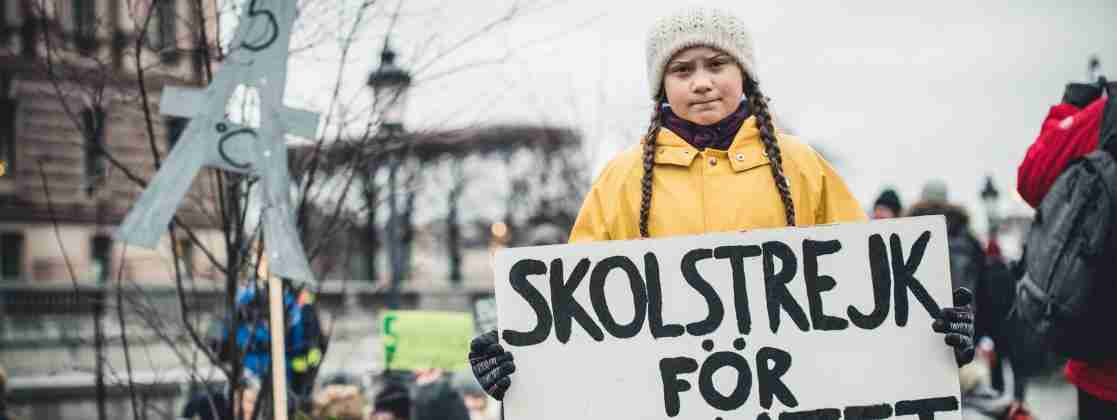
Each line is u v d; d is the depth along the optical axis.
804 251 3.28
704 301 3.29
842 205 3.50
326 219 5.91
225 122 5.06
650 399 3.28
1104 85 4.67
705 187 3.45
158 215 4.96
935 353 3.23
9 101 25.95
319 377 8.73
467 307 29.86
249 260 5.54
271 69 5.11
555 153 21.91
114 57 5.66
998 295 6.73
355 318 17.27
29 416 16.38
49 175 27.14
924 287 3.25
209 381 6.25
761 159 3.45
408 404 7.63
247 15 5.12
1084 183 4.06
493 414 9.26
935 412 3.21
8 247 27.89
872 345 3.24
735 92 3.46
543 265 3.34
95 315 6.24
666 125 3.56
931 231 3.26
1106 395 4.18
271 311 5.07
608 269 3.32
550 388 3.30
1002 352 6.85
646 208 3.47
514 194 31.56
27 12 5.83
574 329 3.31
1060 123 4.40
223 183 5.73
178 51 5.47
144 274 23.06
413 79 5.49
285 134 5.09
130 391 5.91
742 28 3.45
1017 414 6.80
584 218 3.63
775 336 3.26
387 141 5.76
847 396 3.23
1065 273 4.08
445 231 34.91
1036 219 4.26
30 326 22.00
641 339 3.29
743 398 3.25
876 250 3.27
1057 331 4.13
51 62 5.41
